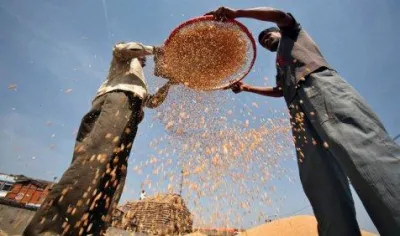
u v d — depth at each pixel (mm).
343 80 1692
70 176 1689
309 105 1741
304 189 1894
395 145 1357
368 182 1286
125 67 2508
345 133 1452
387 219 1203
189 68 2539
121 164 2355
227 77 2699
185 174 2445
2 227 3896
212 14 2176
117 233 2922
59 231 1520
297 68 1908
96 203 2092
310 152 1858
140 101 2406
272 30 2455
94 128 1999
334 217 1632
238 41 2432
